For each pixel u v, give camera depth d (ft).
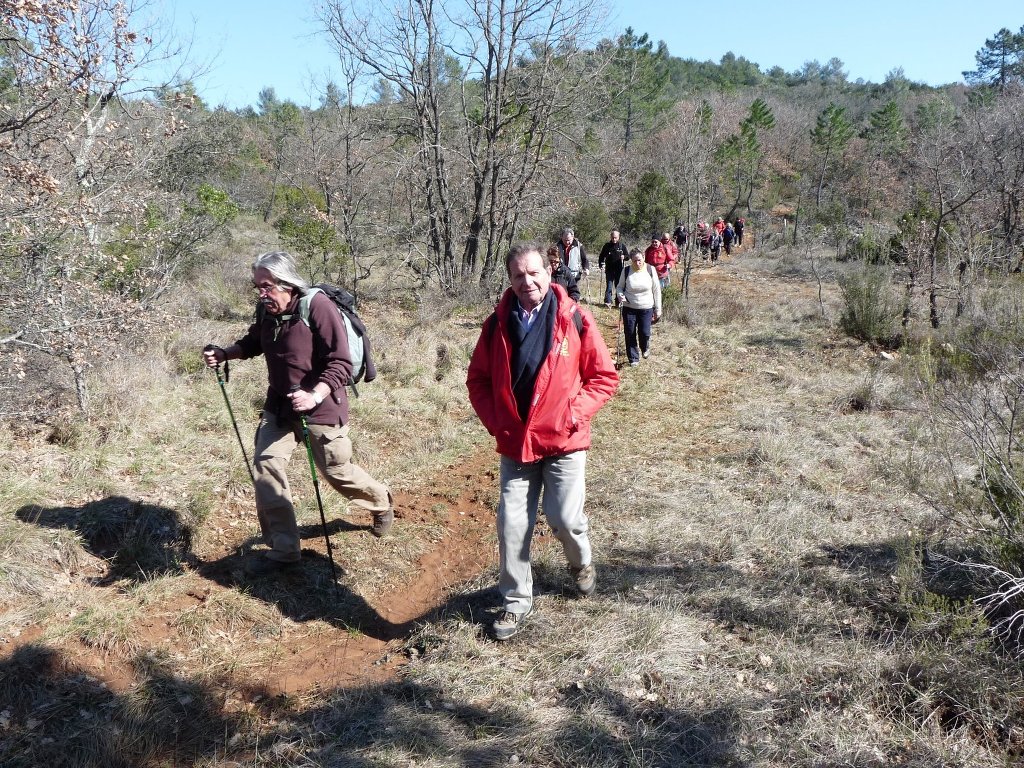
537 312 10.91
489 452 20.74
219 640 11.66
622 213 86.69
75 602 11.93
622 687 10.30
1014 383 14.10
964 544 13.29
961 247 35.32
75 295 18.17
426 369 27.14
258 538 14.55
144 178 22.85
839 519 15.69
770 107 212.43
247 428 19.49
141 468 16.19
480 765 8.99
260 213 68.85
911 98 251.39
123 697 10.16
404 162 45.03
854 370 29.84
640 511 16.28
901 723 9.32
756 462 19.24
